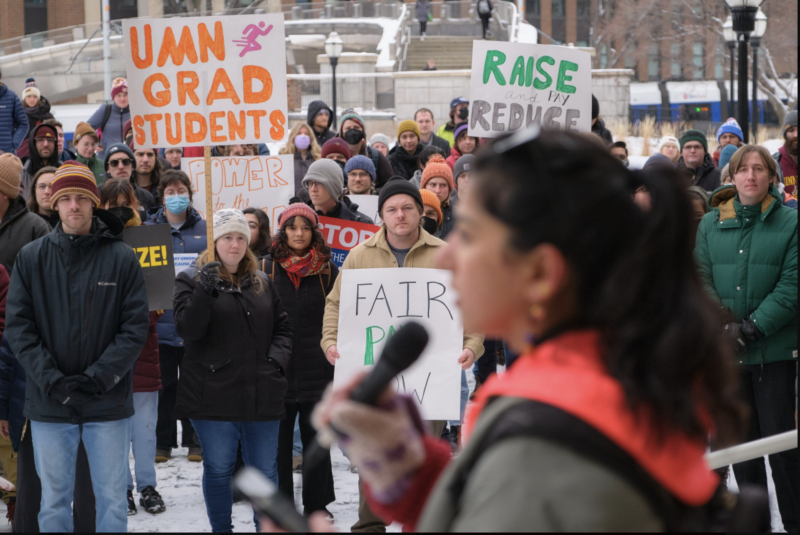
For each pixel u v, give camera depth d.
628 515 0.96
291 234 5.07
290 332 4.87
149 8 43.75
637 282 1.06
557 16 57.34
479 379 7.41
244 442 4.79
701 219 4.94
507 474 0.97
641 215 1.10
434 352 4.66
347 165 8.09
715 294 4.75
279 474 5.01
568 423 0.97
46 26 45.53
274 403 4.67
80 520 4.70
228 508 4.68
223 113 6.00
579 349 1.06
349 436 1.20
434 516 1.06
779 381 4.65
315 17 42.19
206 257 4.75
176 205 6.76
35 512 4.68
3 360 4.72
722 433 1.13
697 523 1.06
